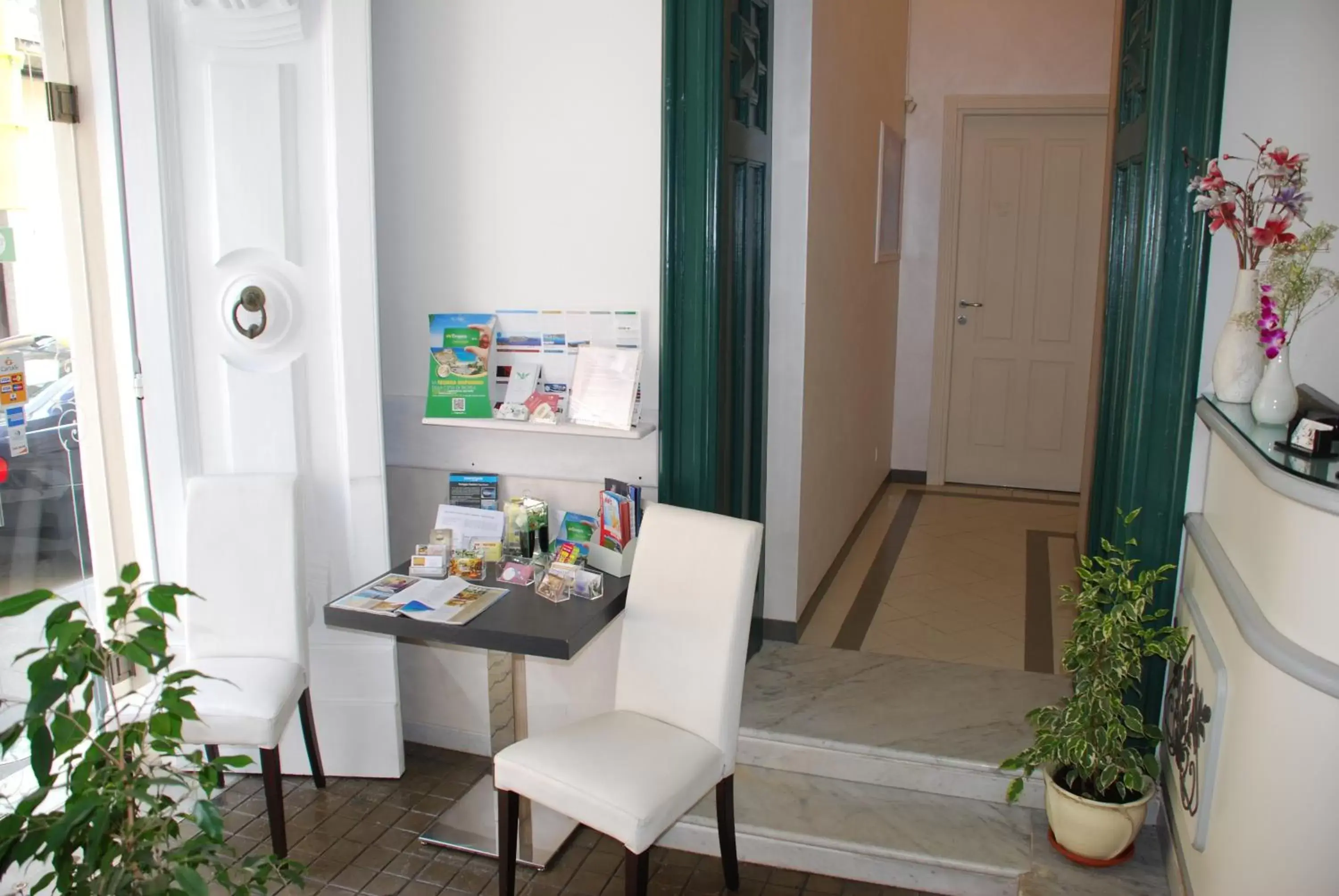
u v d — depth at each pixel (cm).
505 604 259
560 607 257
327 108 280
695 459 288
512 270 300
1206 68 237
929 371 602
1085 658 250
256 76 277
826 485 410
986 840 264
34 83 274
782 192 336
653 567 255
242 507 282
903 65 550
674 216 276
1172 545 260
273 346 290
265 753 262
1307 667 172
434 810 298
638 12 277
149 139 276
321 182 285
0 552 280
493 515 289
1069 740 243
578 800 225
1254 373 236
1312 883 180
